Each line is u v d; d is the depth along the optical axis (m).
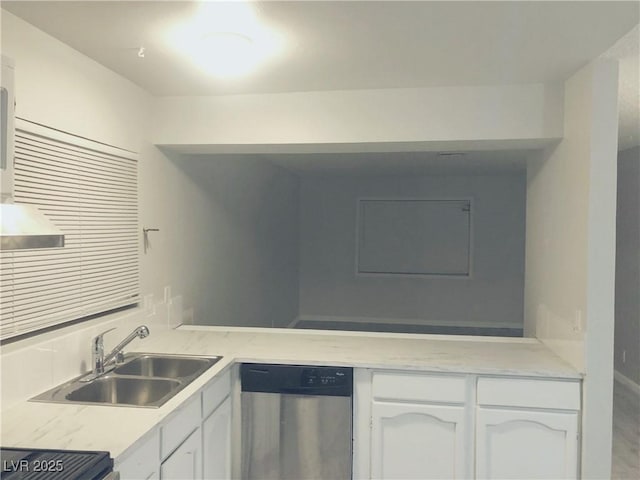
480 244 7.38
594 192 2.21
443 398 2.38
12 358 1.81
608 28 1.87
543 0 1.64
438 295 7.53
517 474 2.34
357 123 2.74
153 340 2.85
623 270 5.31
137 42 2.04
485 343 2.84
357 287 7.72
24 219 1.41
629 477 3.16
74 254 2.17
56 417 1.71
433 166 6.12
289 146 2.89
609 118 2.20
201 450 2.14
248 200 4.96
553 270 2.72
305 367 2.48
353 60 2.23
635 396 4.79
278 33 1.93
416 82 2.58
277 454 2.53
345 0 1.64
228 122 2.85
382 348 2.71
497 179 7.29
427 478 2.41
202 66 2.34
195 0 1.65
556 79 2.51
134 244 2.69
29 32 1.88
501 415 2.34
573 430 2.29
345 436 2.46
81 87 2.20
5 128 1.46
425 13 1.74
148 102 2.84
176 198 3.24
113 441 1.52
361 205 7.72
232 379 2.55
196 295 3.61
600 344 2.24
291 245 7.16
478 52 2.12
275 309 6.21
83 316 2.25
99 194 2.36
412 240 7.60
